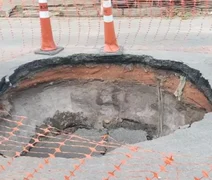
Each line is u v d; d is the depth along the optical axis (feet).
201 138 19.54
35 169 18.38
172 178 17.80
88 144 26.16
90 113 27.84
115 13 35.94
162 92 26.02
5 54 27.58
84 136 27.48
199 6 35.63
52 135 27.02
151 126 27.09
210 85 22.89
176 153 18.85
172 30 31.78
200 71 24.02
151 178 17.81
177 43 28.63
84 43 29.14
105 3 25.99
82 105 27.68
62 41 29.84
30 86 25.99
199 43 28.55
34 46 28.94
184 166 18.25
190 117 24.68
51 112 27.04
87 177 17.95
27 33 32.35
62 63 26.32
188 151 18.94
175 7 35.83
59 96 27.22
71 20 35.58
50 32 26.91
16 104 25.55
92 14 36.40
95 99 27.45
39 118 26.48
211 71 23.98
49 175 18.10
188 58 25.52
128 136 27.27
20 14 36.99
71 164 18.49
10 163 18.66
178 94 25.03
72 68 26.55
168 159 18.56
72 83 27.02
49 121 26.96
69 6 37.09
